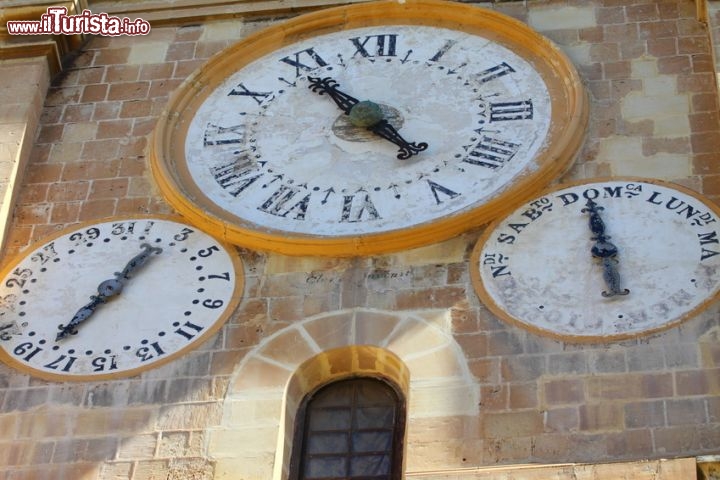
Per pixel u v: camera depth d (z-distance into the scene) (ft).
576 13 76.18
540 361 60.75
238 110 74.64
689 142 68.64
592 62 73.36
